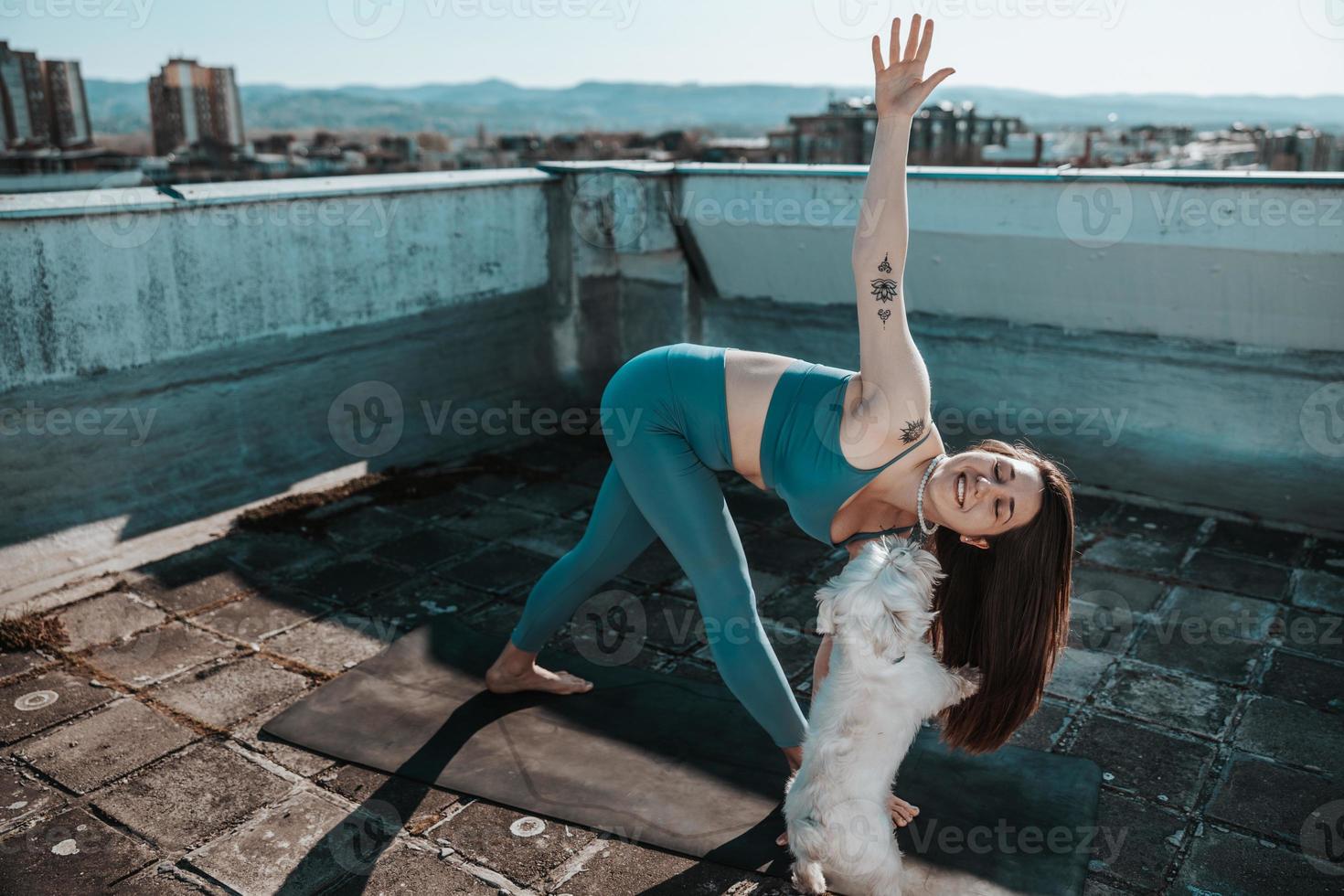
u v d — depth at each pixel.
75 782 2.24
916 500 1.84
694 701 2.61
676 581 3.37
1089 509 3.92
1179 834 2.06
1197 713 2.52
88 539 3.38
